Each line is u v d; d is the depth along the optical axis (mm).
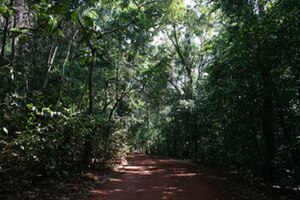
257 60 11898
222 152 20906
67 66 20266
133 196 11461
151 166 24266
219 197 11398
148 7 23812
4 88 9875
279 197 11164
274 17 11312
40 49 18109
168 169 21781
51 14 4273
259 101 13477
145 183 14781
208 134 25812
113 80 23781
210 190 12883
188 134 33094
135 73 24500
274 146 13586
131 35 22859
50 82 18203
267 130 13688
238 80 13977
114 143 21016
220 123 19250
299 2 10156
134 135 39875
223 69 14508
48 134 10320
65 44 21203
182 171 20547
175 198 11125
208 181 15695
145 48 26422
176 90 39062
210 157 24828
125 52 23781
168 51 35438
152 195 11664
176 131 38656
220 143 21531
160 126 44562
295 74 11016
